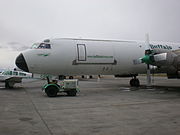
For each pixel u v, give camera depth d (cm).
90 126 569
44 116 696
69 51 1505
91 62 1568
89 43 1603
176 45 1955
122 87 1984
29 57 1448
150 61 1526
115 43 1717
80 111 785
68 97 1230
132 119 650
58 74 1562
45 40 1512
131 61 1736
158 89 1739
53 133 504
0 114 729
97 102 1018
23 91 1619
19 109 828
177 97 1207
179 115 704
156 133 502
